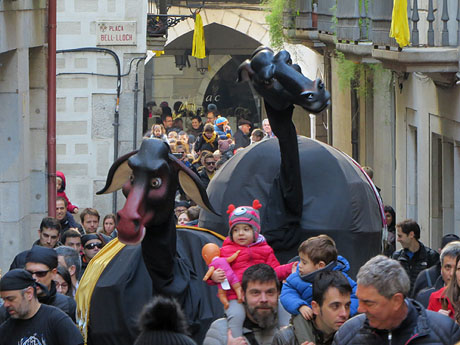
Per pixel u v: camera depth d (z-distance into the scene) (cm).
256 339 895
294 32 3456
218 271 941
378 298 723
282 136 1011
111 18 2872
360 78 3095
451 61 2105
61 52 2872
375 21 2277
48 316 954
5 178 1916
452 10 2208
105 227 1827
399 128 2708
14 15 1861
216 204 1130
